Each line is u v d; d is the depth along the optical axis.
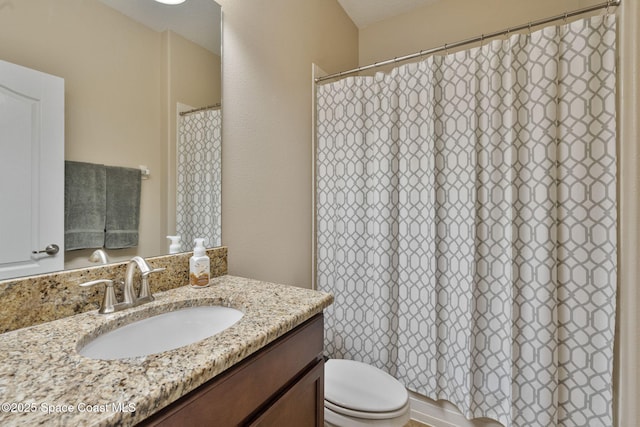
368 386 1.21
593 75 1.15
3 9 0.65
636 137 1.00
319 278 1.77
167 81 1.00
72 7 0.77
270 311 0.76
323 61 1.84
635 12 1.00
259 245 1.35
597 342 1.16
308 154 1.70
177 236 1.03
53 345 0.58
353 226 1.67
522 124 1.27
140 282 0.88
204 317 0.87
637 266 1.01
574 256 1.19
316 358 0.87
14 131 0.67
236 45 1.23
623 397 1.07
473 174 1.35
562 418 1.22
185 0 1.05
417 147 1.50
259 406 0.65
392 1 2.04
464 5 1.97
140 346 0.75
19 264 0.68
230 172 1.21
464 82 1.39
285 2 1.51
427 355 1.47
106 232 0.84
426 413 1.55
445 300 1.45
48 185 0.73
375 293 1.59
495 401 1.33
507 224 1.29
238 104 1.24
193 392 0.51
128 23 0.90
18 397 0.41
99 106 0.83
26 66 0.69
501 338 1.32
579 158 1.17
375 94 1.61
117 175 0.87
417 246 1.50
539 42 1.23
